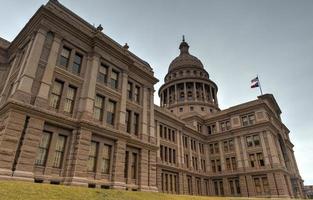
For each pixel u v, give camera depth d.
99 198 15.59
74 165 20.94
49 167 19.80
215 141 60.41
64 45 24.69
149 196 20.81
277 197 45.59
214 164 58.69
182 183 48.06
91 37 27.20
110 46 28.59
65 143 21.78
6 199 11.41
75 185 19.97
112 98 27.67
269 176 48.19
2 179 16.16
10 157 17.25
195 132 58.78
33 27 24.06
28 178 17.64
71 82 24.11
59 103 22.47
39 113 19.94
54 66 22.73
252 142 53.62
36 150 18.92
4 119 18.84
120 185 24.00
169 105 81.12
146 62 36.69
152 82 35.62
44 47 22.56
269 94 59.97
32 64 20.95
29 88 20.06
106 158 24.66
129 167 26.98
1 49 28.62
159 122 48.47
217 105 81.81
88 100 24.22
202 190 53.97
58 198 13.56
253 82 62.69
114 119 27.23
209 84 82.69
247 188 50.50
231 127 58.94
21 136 18.48
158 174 43.03
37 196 13.00
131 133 29.02
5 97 23.03
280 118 67.38
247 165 52.19
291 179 56.44
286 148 61.03
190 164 53.09
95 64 26.52
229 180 54.34
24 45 25.11
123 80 29.80
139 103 32.38
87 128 22.94
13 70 24.52
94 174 22.66
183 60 92.56
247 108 57.16
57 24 24.31
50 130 20.84
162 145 47.06
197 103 76.44
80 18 27.70
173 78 85.94
